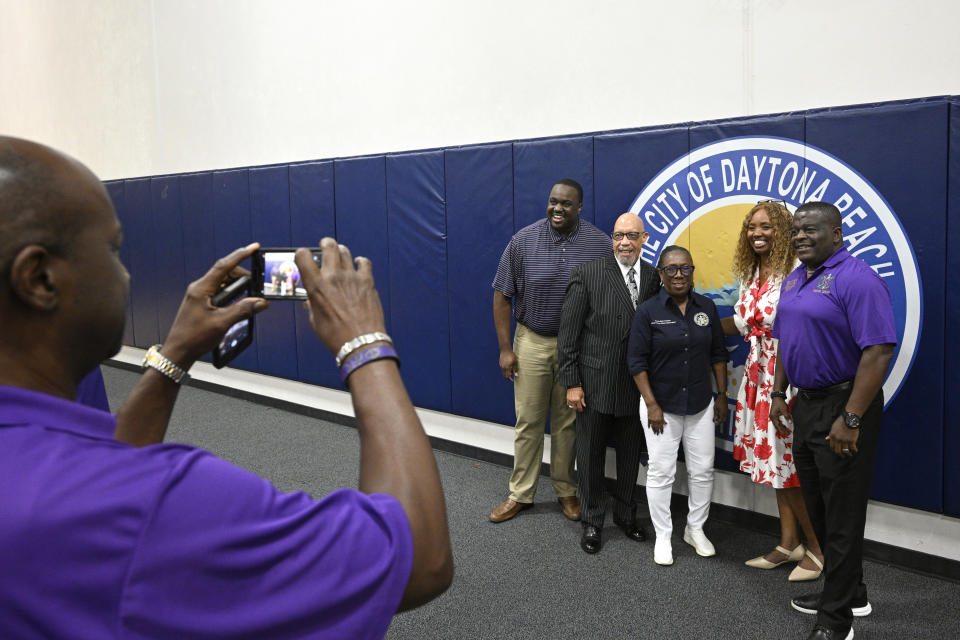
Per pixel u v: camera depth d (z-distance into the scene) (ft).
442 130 15.10
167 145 22.16
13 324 1.69
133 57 22.81
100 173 25.20
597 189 12.37
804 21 10.21
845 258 7.99
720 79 11.10
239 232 19.43
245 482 1.60
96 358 1.89
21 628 1.41
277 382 19.29
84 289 1.77
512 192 13.46
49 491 1.45
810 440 8.18
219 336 2.73
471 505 12.60
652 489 10.46
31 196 1.68
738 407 10.41
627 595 9.47
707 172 11.11
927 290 9.37
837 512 7.91
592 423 10.87
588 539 10.79
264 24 18.53
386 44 15.83
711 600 9.27
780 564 10.17
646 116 12.03
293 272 3.10
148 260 22.84
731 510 11.53
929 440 9.50
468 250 14.28
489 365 14.25
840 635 7.97
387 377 1.98
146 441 2.64
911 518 9.85
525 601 9.40
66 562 1.41
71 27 25.35
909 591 9.32
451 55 14.67
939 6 9.13
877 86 9.70
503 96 13.94
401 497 1.77
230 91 19.79
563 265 11.57
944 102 9.00
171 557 1.44
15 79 28.91
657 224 11.78
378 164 15.69
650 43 11.82
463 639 8.59
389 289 15.88
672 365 10.15
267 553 1.52
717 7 11.01
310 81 17.63
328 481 13.75
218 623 1.47
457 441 15.25
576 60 12.80
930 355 9.42
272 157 18.98
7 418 1.57
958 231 9.08
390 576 1.63
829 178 10.00
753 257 10.25
